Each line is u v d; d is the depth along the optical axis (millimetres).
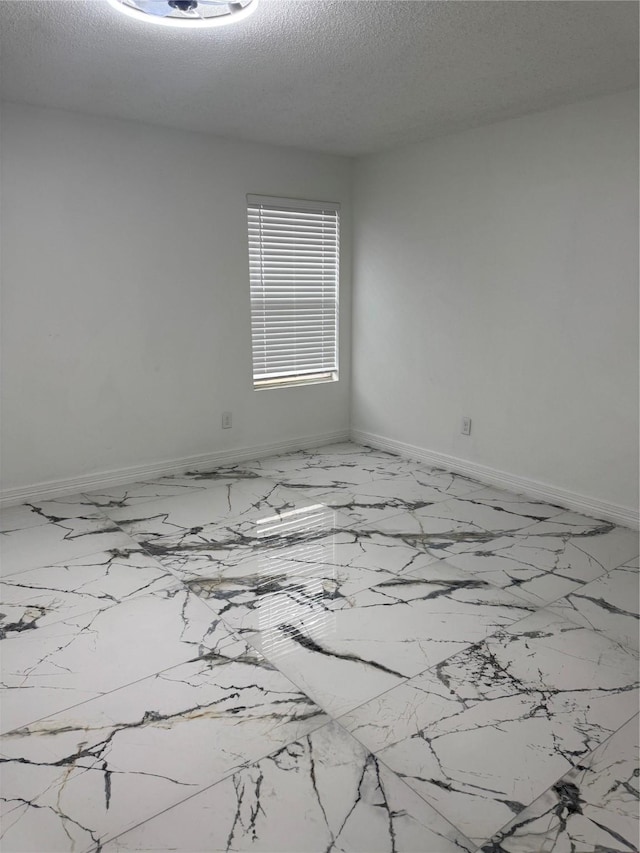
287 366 4691
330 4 2039
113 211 3631
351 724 1811
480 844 1427
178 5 1938
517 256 3602
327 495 3803
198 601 2510
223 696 1932
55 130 3346
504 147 3559
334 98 3098
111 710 1868
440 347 4223
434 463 4434
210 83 2863
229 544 3061
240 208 4141
